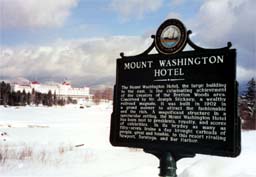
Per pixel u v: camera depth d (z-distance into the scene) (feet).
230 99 17.42
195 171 28.19
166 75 19.80
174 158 19.20
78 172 39.78
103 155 56.29
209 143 17.83
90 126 135.44
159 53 20.16
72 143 73.82
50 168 41.63
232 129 17.13
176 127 19.08
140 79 20.84
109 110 299.58
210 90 18.15
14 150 56.08
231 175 26.12
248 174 25.26
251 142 46.62
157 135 19.72
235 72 17.38
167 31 19.88
